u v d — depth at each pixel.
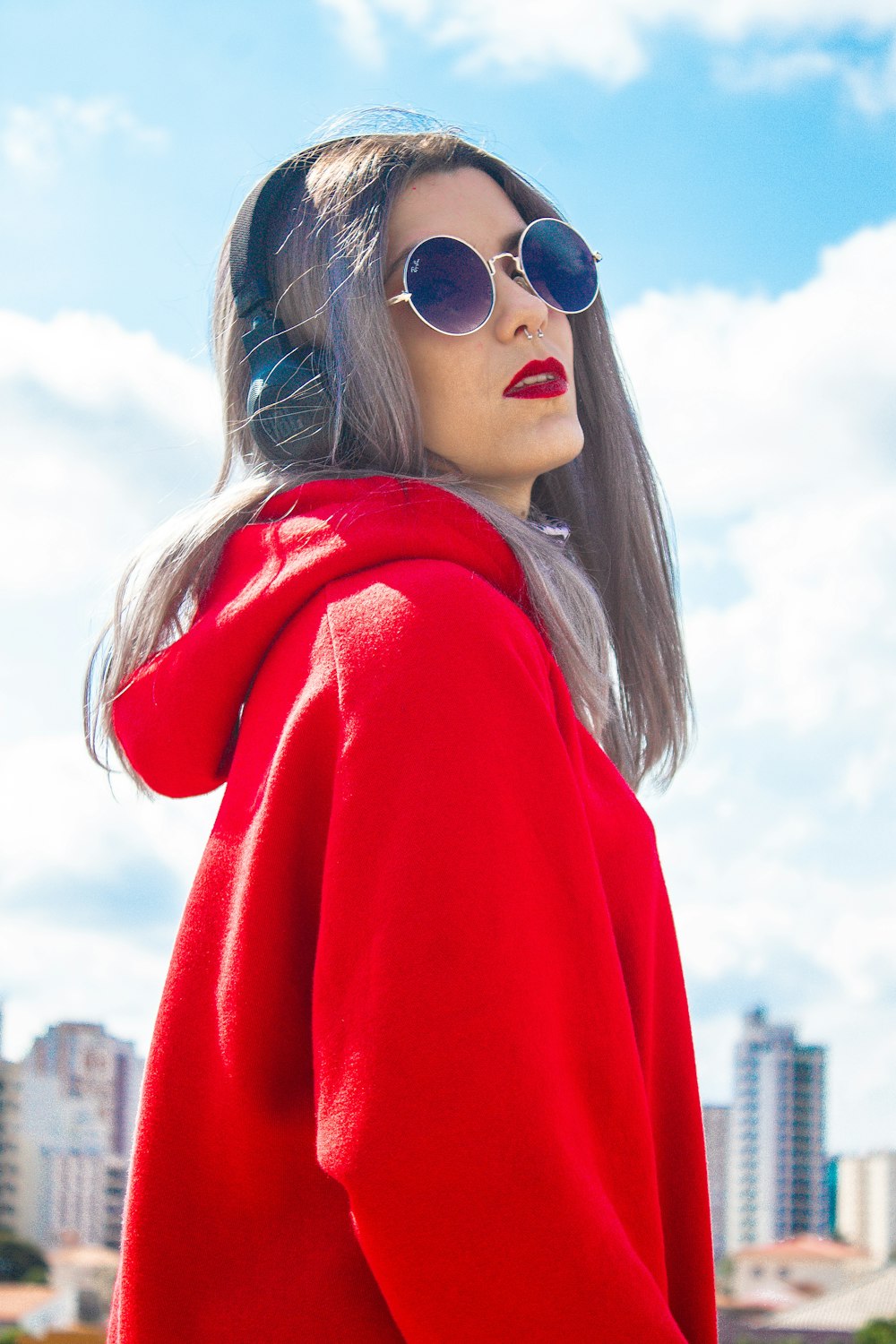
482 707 0.90
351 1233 0.89
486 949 0.82
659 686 1.52
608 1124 0.86
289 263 1.25
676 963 1.15
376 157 1.24
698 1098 1.13
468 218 1.26
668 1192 1.11
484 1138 0.78
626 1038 0.89
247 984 0.93
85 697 1.28
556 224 1.28
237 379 1.36
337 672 0.94
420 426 1.17
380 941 0.83
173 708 1.09
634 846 1.10
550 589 1.08
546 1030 0.83
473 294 1.20
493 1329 0.77
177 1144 0.95
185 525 1.20
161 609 1.18
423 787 0.86
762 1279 55.34
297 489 1.12
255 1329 0.88
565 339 1.28
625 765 1.53
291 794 0.94
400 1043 0.80
